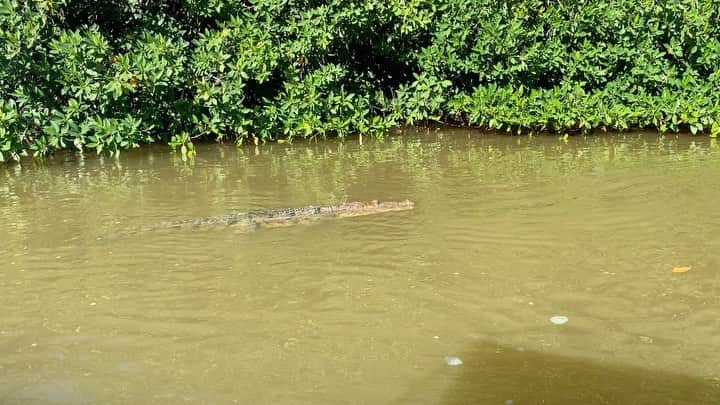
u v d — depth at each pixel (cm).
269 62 1193
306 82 1218
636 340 453
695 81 1211
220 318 501
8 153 1098
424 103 1263
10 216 768
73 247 657
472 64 1241
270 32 1212
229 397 400
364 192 848
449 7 1238
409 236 669
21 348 459
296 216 740
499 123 1233
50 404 395
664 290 527
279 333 476
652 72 1208
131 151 1177
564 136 1202
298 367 431
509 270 574
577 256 600
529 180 872
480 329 475
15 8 1073
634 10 1231
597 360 430
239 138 1208
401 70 1395
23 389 411
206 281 570
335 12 1216
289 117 1227
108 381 419
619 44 1238
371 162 1039
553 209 738
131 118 1123
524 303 512
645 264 578
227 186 905
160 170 1021
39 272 592
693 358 429
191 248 652
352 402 391
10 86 1102
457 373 419
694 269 564
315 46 1240
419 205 775
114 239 680
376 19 1234
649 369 418
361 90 1345
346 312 506
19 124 1077
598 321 481
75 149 1186
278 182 923
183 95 1235
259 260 616
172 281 571
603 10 1232
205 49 1186
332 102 1234
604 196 781
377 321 491
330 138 1267
